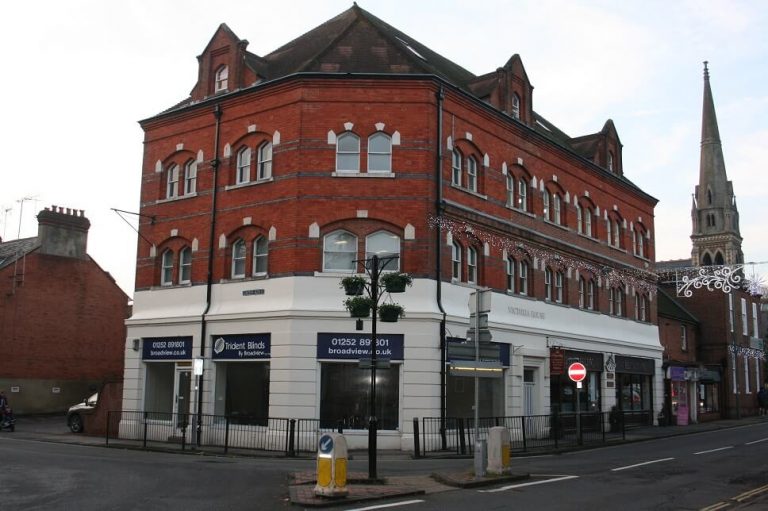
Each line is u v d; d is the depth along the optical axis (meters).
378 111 24.42
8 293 36.94
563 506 12.07
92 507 11.62
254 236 25.09
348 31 26.72
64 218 39.50
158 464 18.17
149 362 27.45
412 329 23.17
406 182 24.05
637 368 37.03
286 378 22.91
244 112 26.00
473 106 26.67
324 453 12.55
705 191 94.06
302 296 23.41
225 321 24.94
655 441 28.33
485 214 26.62
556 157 31.81
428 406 22.80
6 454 19.91
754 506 12.34
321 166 24.12
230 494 13.09
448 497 13.02
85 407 28.98
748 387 51.44
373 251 23.97
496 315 26.72
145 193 28.73
